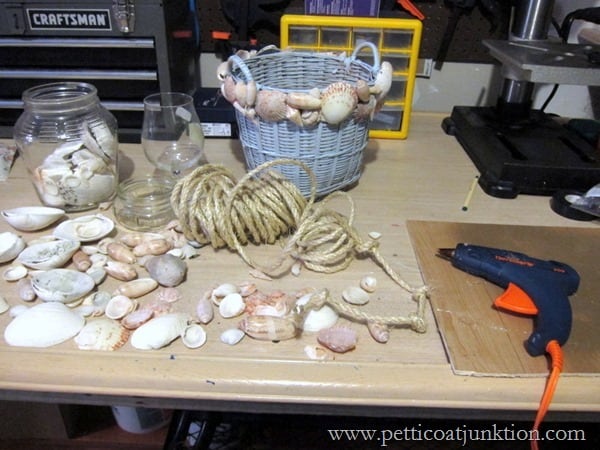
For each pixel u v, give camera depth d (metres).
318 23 0.86
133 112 0.89
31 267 0.58
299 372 0.46
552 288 0.52
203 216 0.60
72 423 0.98
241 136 0.74
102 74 0.84
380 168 0.86
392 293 0.57
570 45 0.88
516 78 0.83
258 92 0.65
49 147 0.71
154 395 0.46
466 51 1.06
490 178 0.79
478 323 0.52
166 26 0.82
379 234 0.66
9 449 0.96
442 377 0.46
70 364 0.47
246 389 0.46
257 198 0.61
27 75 0.84
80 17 0.80
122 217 0.69
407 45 0.89
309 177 0.66
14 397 0.49
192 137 0.83
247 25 1.02
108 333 0.50
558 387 0.45
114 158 0.73
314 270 0.60
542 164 0.76
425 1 1.01
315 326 0.51
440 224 0.69
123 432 0.99
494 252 0.58
